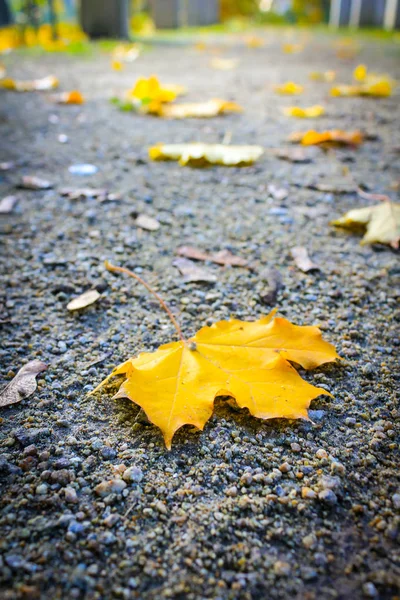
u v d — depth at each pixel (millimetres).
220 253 517
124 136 870
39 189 654
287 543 251
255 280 475
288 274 487
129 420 325
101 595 226
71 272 481
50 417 325
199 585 232
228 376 324
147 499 271
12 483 278
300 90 1264
